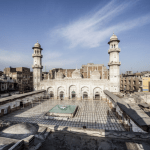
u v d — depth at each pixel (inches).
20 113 976.3
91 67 2028.8
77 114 959.0
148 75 1898.4
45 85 1675.7
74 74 1615.4
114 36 1480.1
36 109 1092.5
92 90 1524.4
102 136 487.2
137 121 508.4
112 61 1465.3
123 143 444.8
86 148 429.4
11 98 999.6
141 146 424.5
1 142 344.5
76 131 514.3
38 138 460.8
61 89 1631.4
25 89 2142.0
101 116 906.1
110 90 1473.9
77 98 1552.7
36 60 1690.5
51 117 847.7
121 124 750.5
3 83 1742.1
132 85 1927.9
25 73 2230.6
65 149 424.5
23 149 356.8
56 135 508.4
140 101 1162.6
